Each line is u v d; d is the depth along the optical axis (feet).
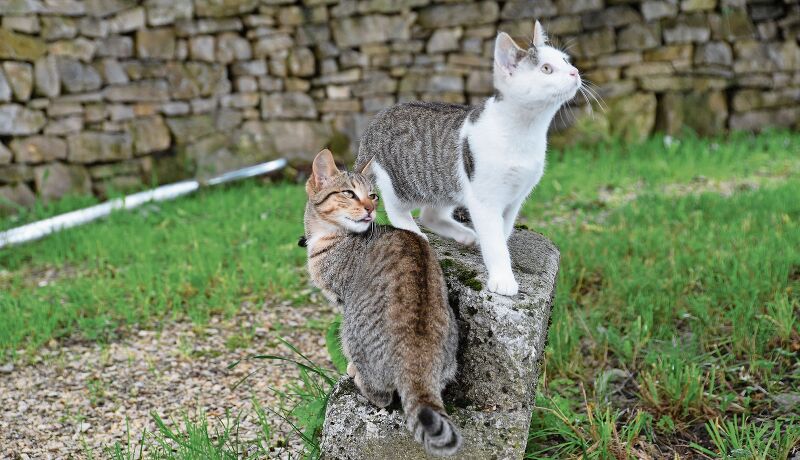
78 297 20.76
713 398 14.60
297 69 32.73
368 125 14.80
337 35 32.86
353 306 12.12
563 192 27.89
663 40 33.55
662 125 33.88
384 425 12.03
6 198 28.27
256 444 14.55
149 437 15.14
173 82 31.09
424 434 10.11
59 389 16.92
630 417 14.44
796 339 15.88
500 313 12.07
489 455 11.91
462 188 13.01
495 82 12.45
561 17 33.09
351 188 13.06
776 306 16.46
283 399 16.06
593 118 33.19
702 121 34.06
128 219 27.07
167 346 18.60
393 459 12.06
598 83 33.47
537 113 12.32
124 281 21.56
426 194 13.80
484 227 12.66
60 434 15.35
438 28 32.89
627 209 24.59
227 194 29.45
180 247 23.73
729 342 16.29
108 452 14.56
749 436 13.11
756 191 25.20
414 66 33.12
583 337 17.33
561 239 21.80
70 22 29.37
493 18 32.76
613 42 33.32
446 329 11.43
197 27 31.35
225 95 31.99
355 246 12.82
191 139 31.30
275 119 32.55
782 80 34.60
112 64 30.14
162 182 30.86
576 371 15.94
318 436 13.42
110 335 19.01
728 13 33.94
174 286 20.94
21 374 17.52
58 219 26.53
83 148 29.63
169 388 16.85
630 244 21.25
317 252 13.28
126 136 30.32
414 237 12.34
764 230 21.03
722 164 29.96
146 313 19.74
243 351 18.25
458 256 13.48
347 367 13.35
